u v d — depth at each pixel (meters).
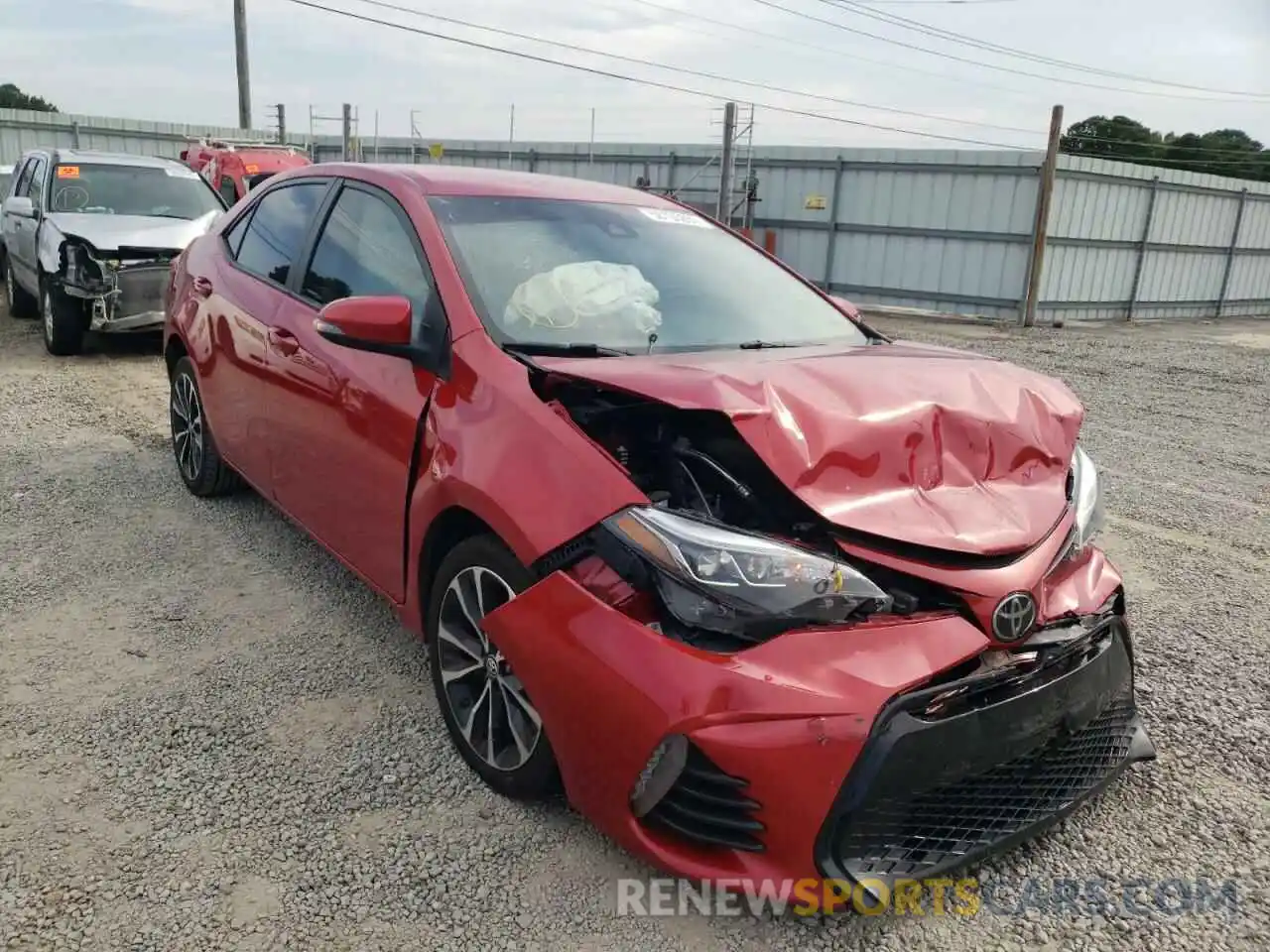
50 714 3.06
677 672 2.12
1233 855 2.65
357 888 2.38
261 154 17.75
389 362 3.10
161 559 4.30
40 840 2.49
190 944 2.18
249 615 3.80
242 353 4.11
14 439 6.11
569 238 3.42
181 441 5.22
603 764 2.25
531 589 2.38
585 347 2.93
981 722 2.20
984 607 2.26
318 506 3.60
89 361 8.81
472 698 2.82
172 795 2.69
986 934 2.34
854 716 2.07
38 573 4.10
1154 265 22.20
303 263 3.87
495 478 2.51
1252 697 3.55
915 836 2.19
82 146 24.16
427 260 3.13
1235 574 4.85
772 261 3.96
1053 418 2.77
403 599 3.10
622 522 2.26
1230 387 11.36
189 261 5.02
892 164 20.73
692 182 23.58
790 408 2.38
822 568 2.17
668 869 2.21
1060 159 19.02
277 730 3.03
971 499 2.45
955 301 20.53
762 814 2.10
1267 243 24.97
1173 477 6.82
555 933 2.27
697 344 3.14
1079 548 2.65
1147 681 3.64
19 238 10.23
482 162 27.25
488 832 2.60
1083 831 2.73
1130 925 2.38
